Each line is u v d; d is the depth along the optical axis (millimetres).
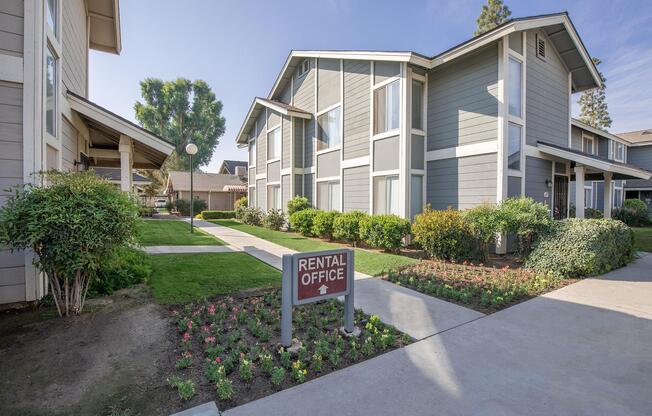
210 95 42594
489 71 8625
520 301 4941
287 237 12289
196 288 5152
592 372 2934
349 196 11891
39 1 4457
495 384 2736
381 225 8891
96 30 9531
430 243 7812
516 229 7387
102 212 3742
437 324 4027
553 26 9547
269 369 2855
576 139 15875
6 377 2734
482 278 6109
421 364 3059
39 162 4434
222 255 8039
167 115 40875
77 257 3645
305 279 3434
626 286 5738
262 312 4164
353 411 2371
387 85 10250
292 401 2482
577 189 9273
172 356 3139
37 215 3498
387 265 7230
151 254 7938
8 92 4262
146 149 8375
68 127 6559
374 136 10727
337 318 4133
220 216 22500
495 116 8461
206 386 2656
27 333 3518
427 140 10359
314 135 14125
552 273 6324
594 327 3945
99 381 2717
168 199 32250
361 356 3205
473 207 8602
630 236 7703
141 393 2568
